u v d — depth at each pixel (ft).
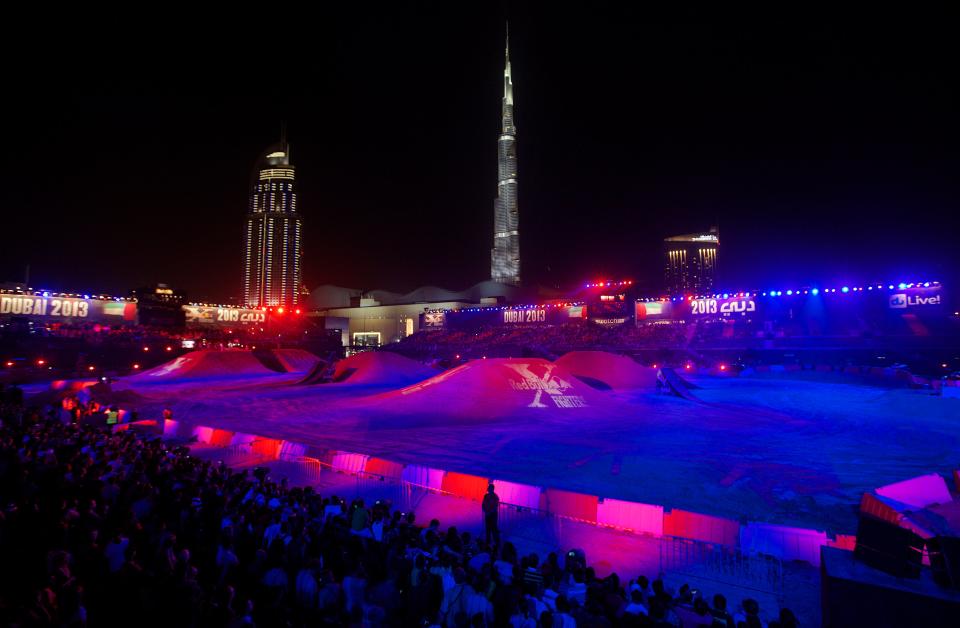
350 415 110.73
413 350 325.21
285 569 25.85
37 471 39.78
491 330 331.16
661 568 33.55
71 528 28.35
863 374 184.34
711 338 255.50
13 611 19.69
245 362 235.40
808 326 245.45
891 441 79.20
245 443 71.92
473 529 41.09
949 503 46.26
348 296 583.99
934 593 19.67
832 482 56.13
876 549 21.42
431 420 103.91
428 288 481.87
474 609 21.74
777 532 34.88
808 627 26.30
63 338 249.55
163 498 35.88
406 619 23.07
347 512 36.88
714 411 113.91
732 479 57.52
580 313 309.01
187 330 325.42
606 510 41.01
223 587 21.34
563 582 27.17
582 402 121.49
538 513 43.60
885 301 232.12
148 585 22.67
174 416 110.83
